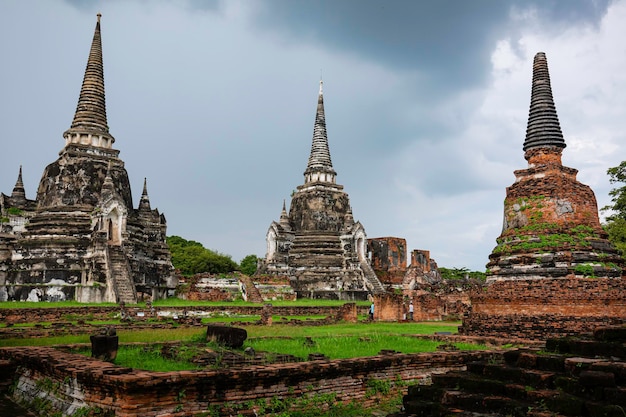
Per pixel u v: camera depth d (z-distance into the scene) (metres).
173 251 89.50
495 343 23.52
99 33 56.41
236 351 16.72
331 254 67.19
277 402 12.92
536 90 30.45
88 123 52.81
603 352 11.63
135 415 10.94
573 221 27.47
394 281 74.50
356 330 29.77
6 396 15.73
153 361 15.63
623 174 51.94
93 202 49.47
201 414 11.67
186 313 38.91
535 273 26.98
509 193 29.88
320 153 73.06
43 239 46.19
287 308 43.66
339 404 14.09
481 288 28.02
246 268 97.44
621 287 24.12
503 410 10.63
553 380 10.98
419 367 16.42
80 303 40.88
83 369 12.45
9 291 43.97
